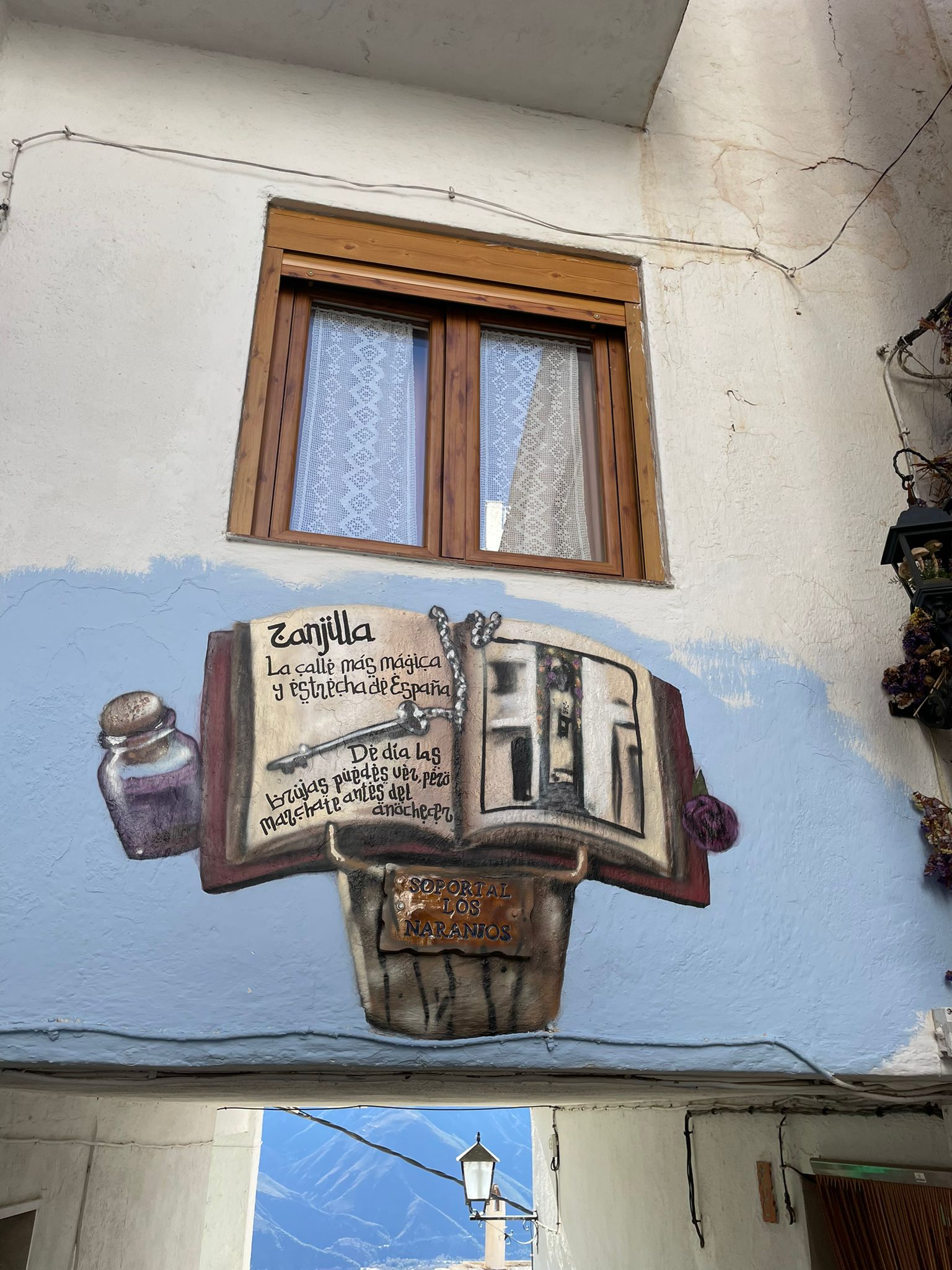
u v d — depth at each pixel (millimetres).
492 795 3010
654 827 3115
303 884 2789
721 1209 4871
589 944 2910
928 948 3160
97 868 2701
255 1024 2613
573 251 4145
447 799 2975
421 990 2736
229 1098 4270
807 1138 4238
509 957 2832
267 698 2992
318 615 3135
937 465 3822
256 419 3533
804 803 3281
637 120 4473
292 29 4090
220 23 4055
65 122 3789
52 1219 3980
